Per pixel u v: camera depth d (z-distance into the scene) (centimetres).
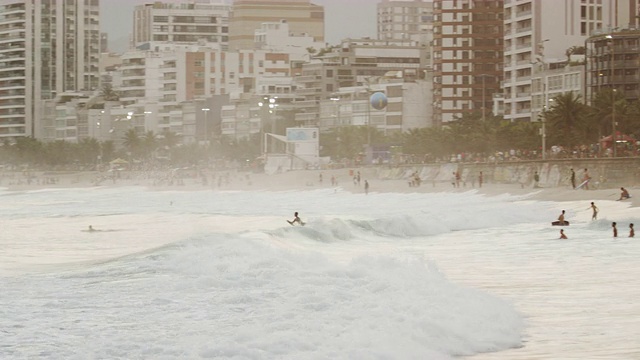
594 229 10094
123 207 16950
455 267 6800
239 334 3788
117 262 6675
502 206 13300
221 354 3484
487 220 11344
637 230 9781
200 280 5438
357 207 15462
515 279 6047
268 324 4006
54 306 4716
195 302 4750
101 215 14325
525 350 3719
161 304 4728
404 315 4147
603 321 4359
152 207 16750
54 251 8544
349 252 7819
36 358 3541
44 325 4166
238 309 4503
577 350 3712
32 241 9781
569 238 9162
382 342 3638
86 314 4459
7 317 4375
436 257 7581
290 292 4884
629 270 6469
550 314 4572
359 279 5197
